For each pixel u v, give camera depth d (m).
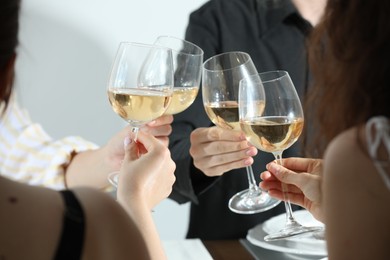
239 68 1.47
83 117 2.43
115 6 2.39
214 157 1.63
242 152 1.58
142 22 2.42
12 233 0.71
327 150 0.83
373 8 0.81
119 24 2.40
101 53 2.41
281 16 2.07
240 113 1.36
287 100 1.32
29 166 1.85
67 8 2.36
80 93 2.41
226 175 1.97
